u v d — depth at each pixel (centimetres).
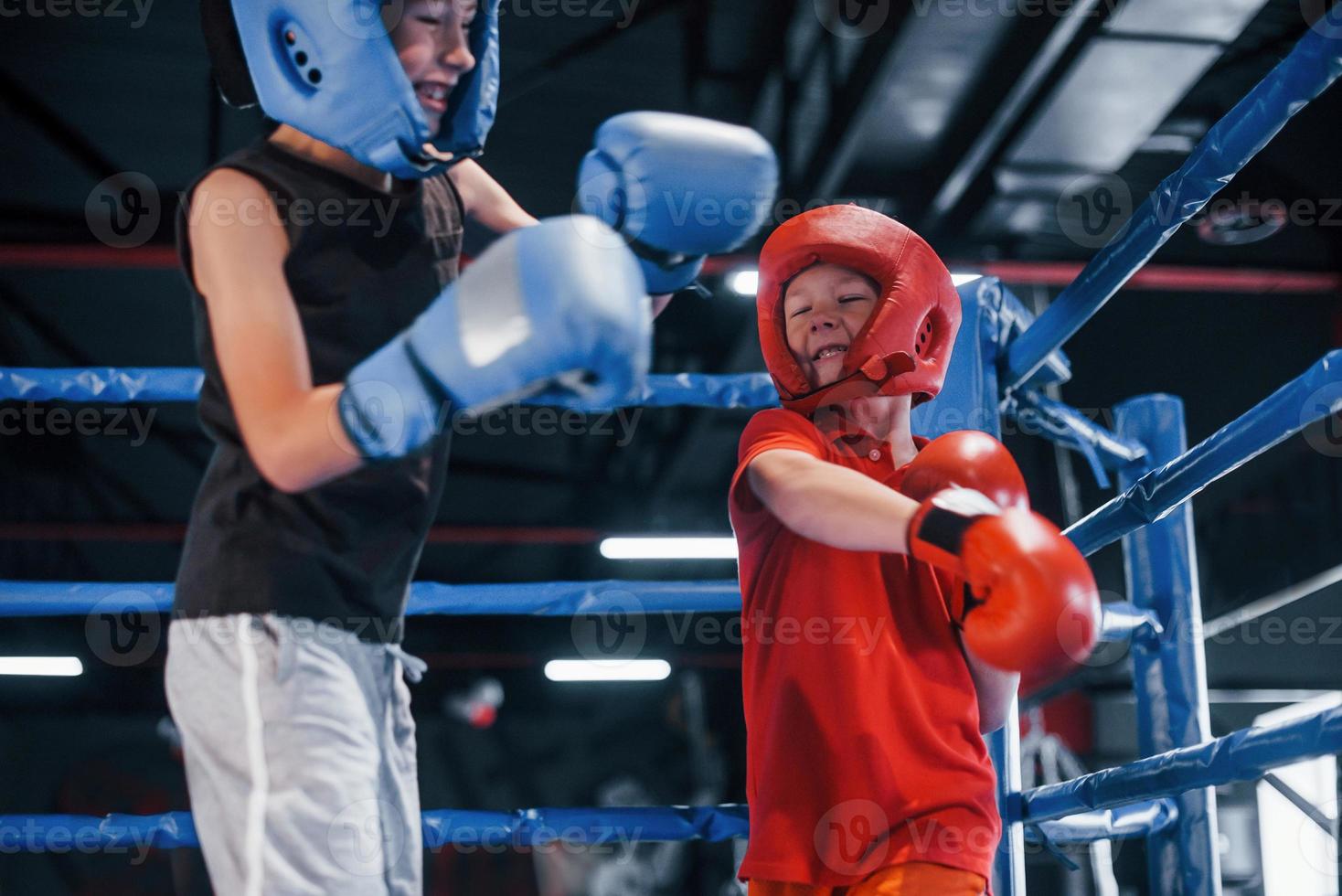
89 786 1064
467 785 1159
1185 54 607
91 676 1091
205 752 145
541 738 1183
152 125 707
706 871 923
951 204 754
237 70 170
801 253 189
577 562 1188
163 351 930
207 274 148
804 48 643
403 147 152
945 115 687
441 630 1076
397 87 149
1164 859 258
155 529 1052
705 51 658
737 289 704
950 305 194
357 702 150
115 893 977
